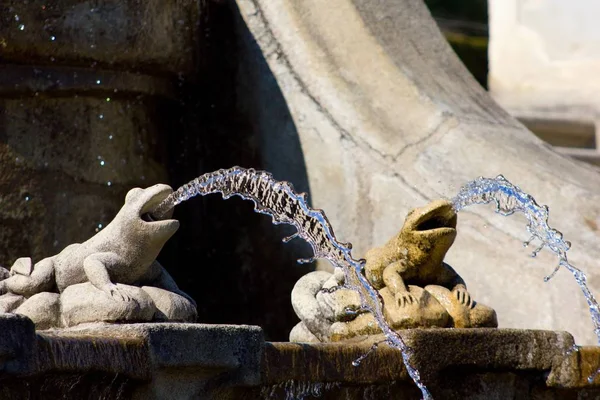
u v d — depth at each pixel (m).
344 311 14.93
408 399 13.88
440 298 14.75
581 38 30.36
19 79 18.28
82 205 18.77
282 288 19.89
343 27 21.03
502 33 31.19
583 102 29.97
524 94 30.66
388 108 20.19
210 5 20.88
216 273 20.47
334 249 14.82
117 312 12.58
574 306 17.77
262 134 20.66
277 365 12.53
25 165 18.31
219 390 12.17
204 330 11.96
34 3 18.12
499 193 16.55
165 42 19.50
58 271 13.25
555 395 15.05
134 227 13.24
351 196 19.70
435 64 21.69
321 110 20.23
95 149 18.95
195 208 20.70
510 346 14.46
